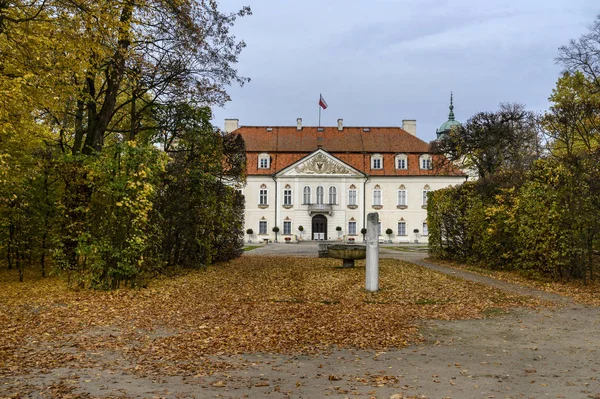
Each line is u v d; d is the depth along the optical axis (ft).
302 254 115.03
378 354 25.23
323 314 36.29
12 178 52.24
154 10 57.41
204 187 68.08
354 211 215.31
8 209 51.85
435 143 155.33
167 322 32.78
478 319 34.94
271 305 40.01
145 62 60.70
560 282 52.95
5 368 21.85
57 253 46.91
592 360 24.07
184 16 59.00
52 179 52.16
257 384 20.15
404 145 221.66
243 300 42.45
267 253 119.65
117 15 50.96
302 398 18.52
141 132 81.30
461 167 146.10
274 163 216.95
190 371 22.08
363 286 51.88
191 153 78.23
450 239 85.71
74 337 28.04
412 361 23.99
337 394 19.01
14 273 59.82
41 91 51.06
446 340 28.58
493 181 73.26
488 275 62.49
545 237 53.57
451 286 51.29
